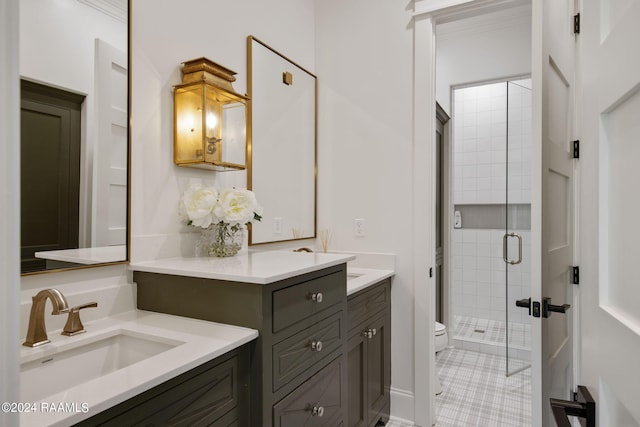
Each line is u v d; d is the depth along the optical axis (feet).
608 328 1.63
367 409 6.45
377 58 7.75
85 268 4.03
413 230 7.34
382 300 7.09
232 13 6.10
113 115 4.26
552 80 3.85
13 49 0.95
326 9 8.34
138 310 4.51
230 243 5.53
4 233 0.92
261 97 6.66
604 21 1.73
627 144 1.47
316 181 8.29
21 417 2.14
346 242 8.02
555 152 3.95
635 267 1.39
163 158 4.93
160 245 4.83
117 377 2.65
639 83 1.30
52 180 3.73
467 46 10.93
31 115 3.56
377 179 7.72
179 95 5.03
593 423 1.84
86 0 3.99
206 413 3.20
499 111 11.76
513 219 10.30
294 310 4.15
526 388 8.65
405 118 7.45
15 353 0.93
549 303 3.74
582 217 2.07
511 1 6.64
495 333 11.45
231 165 5.25
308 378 4.38
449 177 11.34
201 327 3.82
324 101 8.30
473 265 12.32
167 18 4.98
